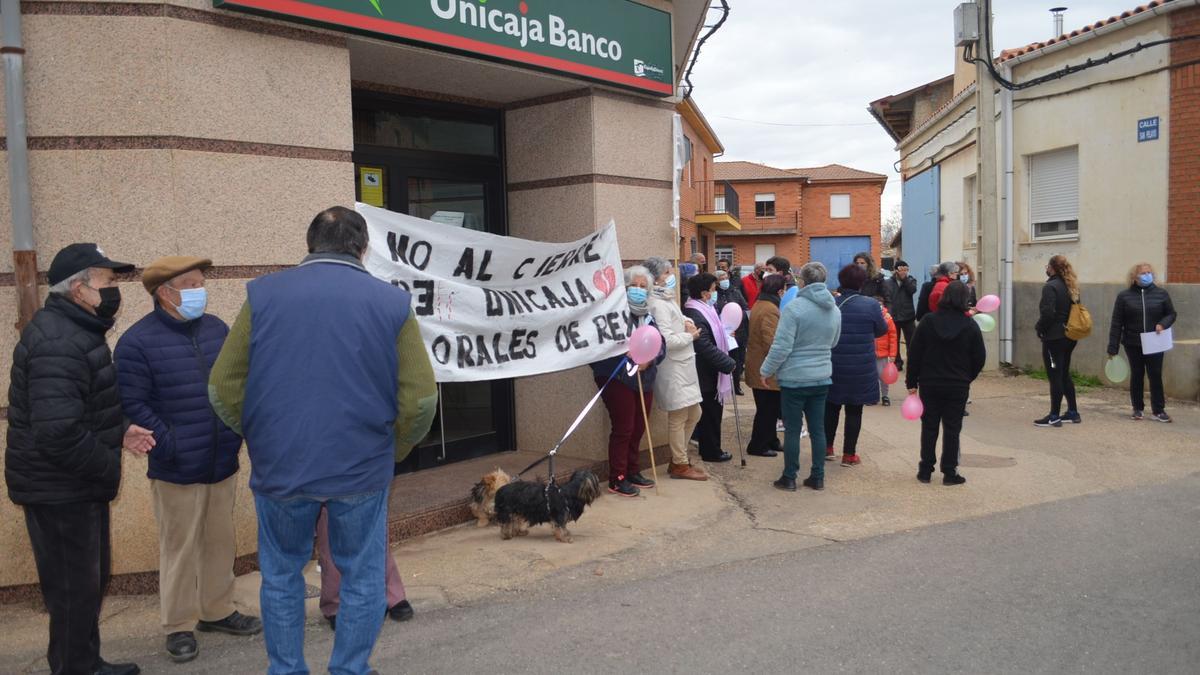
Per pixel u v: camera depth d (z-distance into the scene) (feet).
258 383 10.32
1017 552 18.26
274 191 17.48
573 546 19.16
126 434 12.89
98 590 12.35
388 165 23.12
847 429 26.48
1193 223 35.27
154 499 13.66
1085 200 40.14
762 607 15.51
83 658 12.17
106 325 12.17
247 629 14.69
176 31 16.19
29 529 12.10
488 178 25.62
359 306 10.52
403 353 10.92
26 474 11.68
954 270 36.63
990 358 45.52
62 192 15.83
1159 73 36.17
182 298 13.19
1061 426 31.63
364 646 10.95
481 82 23.11
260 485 10.34
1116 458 26.61
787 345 22.68
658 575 17.25
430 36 19.58
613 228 22.62
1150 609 15.11
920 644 13.85
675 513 21.61
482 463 24.61
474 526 20.76
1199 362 34.99
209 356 13.66
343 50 18.52
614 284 22.47
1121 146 38.11
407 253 18.53
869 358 25.94
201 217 16.56
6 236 15.69
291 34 17.70
